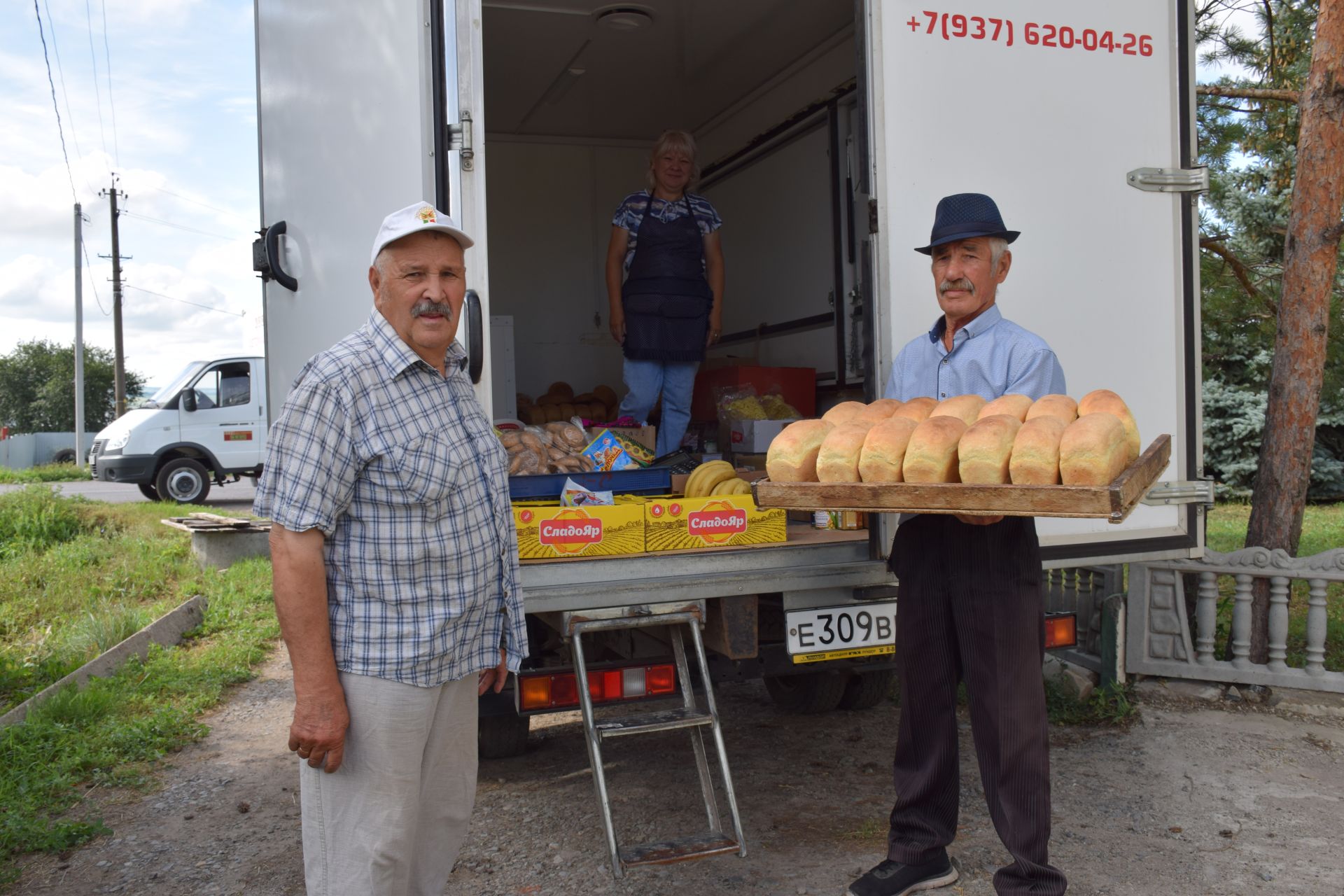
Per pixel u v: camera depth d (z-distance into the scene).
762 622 3.61
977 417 2.54
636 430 4.56
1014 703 2.59
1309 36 7.44
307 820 2.17
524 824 3.53
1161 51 3.68
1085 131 3.59
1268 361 11.97
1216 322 7.43
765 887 3.01
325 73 3.64
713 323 5.31
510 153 7.01
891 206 3.39
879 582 3.39
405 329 2.15
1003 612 2.60
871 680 4.66
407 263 2.13
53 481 23.25
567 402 6.59
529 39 5.47
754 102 6.41
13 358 54.22
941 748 2.81
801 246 6.02
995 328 2.87
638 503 3.21
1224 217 8.20
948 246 2.84
